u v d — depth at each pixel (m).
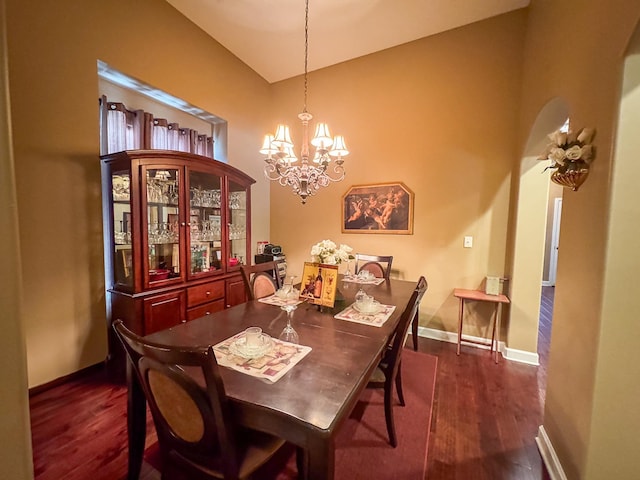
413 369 2.56
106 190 2.39
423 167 3.25
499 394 2.20
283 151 2.16
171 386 0.97
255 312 1.84
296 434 0.91
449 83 3.09
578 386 1.33
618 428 1.17
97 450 1.59
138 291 2.29
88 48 2.24
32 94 1.98
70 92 2.17
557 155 1.45
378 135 3.47
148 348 0.91
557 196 6.06
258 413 0.95
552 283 6.16
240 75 3.65
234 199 3.28
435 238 3.23
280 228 4.26
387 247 3.49
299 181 2.40
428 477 1.48
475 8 2.77
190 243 2.70
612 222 1.15
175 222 2.61
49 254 2.12
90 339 2.36
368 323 1.66
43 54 2.02
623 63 1.11
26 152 1.98
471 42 2.98
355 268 3.37
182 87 2.94
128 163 2.24
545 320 4.05
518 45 2.79
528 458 1.61
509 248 2.90
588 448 1.21
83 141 2.26
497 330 2.90
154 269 2.51
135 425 1.30
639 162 1.12
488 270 3.02
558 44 1.84
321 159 2.20
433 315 3.28
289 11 2.84
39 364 2.10
